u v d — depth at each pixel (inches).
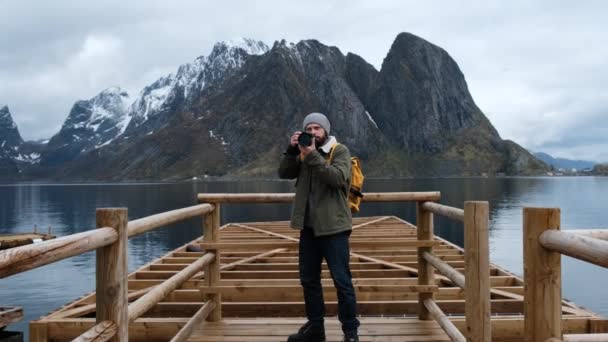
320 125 156.6
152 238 1581.0
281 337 180.2
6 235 1632.6
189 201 3201.3
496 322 196.4
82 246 89.6
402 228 540.4
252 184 6501.0
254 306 228.5
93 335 96.8
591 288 840.9
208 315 199.5
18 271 71.0
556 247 88.4
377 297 239.6
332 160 151.5
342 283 152.6
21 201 4188.0
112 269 105.7
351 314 154.1
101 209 106.6
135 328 199.6
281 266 305.4
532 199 3228.3
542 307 93.6
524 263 97.2
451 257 343.6
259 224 593.0
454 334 149.9
